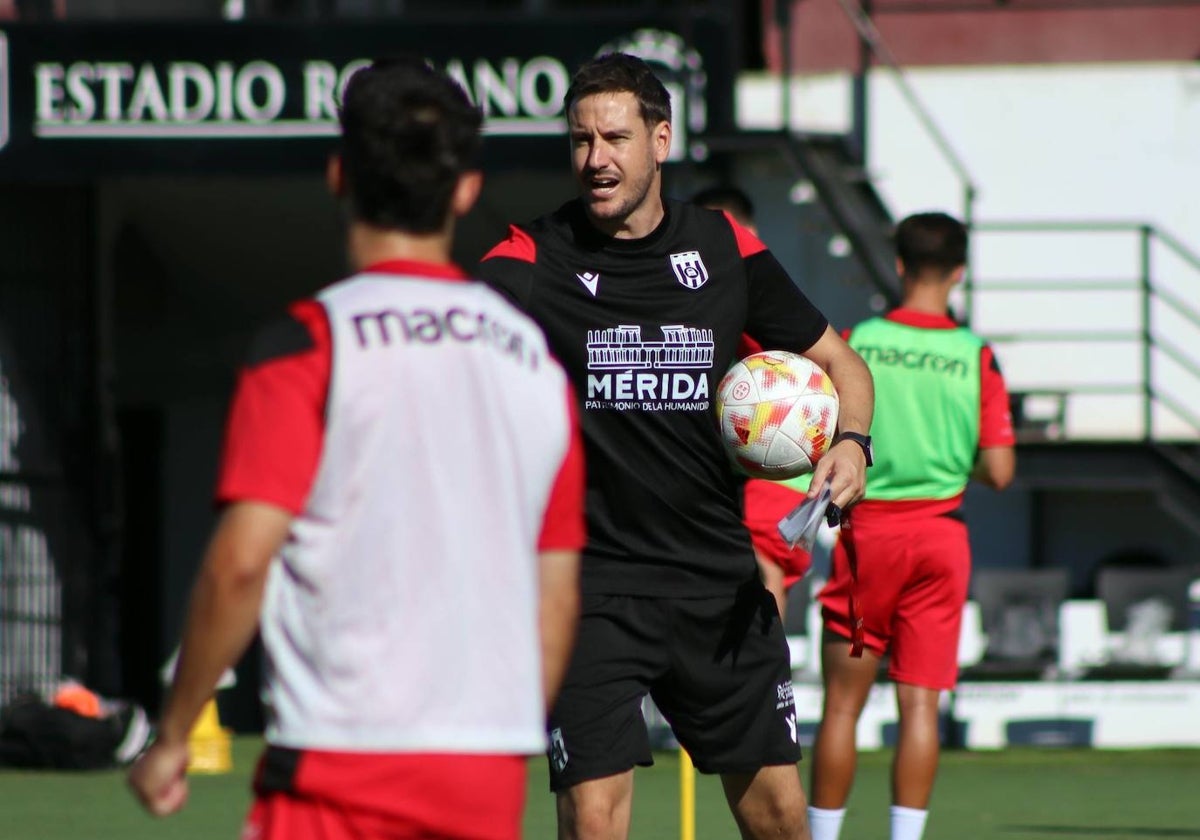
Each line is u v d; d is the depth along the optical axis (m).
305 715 8.68
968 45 44.84
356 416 8.74
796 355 14.80
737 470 14.56
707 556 14.31
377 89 9.19
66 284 40.41
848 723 19.56
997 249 43.03
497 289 14.16
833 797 19.50
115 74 37.91
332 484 8.73
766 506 19.09
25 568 39.25
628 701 14.15
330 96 37.75
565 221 14.49
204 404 49.12
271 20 37.81
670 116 14.38
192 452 49.19
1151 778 32.81
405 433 8.81
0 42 37.88
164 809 8.99
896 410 19.59
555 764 14.20
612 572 14.23
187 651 8.67
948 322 20.23
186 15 42.47
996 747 38.22
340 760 8.63
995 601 37.25
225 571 8.54
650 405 14.19
